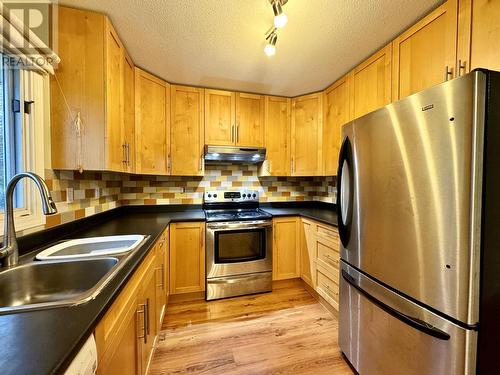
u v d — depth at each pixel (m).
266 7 1.30
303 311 2.11
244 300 2.31
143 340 1.18
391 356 1.12
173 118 2.34
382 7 1.30
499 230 0.81
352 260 1.40
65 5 1.28
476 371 0.82
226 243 2.34
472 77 0.77
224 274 2.32
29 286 0.97
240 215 2.47
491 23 1.03
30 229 1.16
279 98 2.70
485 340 0.82
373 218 1.21
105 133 1.36
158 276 1.62
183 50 1.75
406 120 1.00
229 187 2.90
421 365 0.96
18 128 1.13
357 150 1.33
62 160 1.31
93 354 0.59
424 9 1.32
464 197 0.80
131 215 2.40
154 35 1.56
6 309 0.63
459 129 0.81
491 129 0.79
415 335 0.99
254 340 1.71
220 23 1.44
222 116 2.50
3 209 1.08
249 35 1.57
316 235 2.25
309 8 1.30
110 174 2.14
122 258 1.06
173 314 2.05
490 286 0.81
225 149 2.43
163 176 2.66
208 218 2.30
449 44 1.21
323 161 2.50
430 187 0.91
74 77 1.31
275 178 3.08
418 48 1.40
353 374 1.42
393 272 1.08
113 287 0.78
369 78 1.82
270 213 2.58
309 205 3.17
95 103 1.34
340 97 2.22
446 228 0.85
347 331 1.47
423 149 0.93
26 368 0.43
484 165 0.79
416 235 0.97
